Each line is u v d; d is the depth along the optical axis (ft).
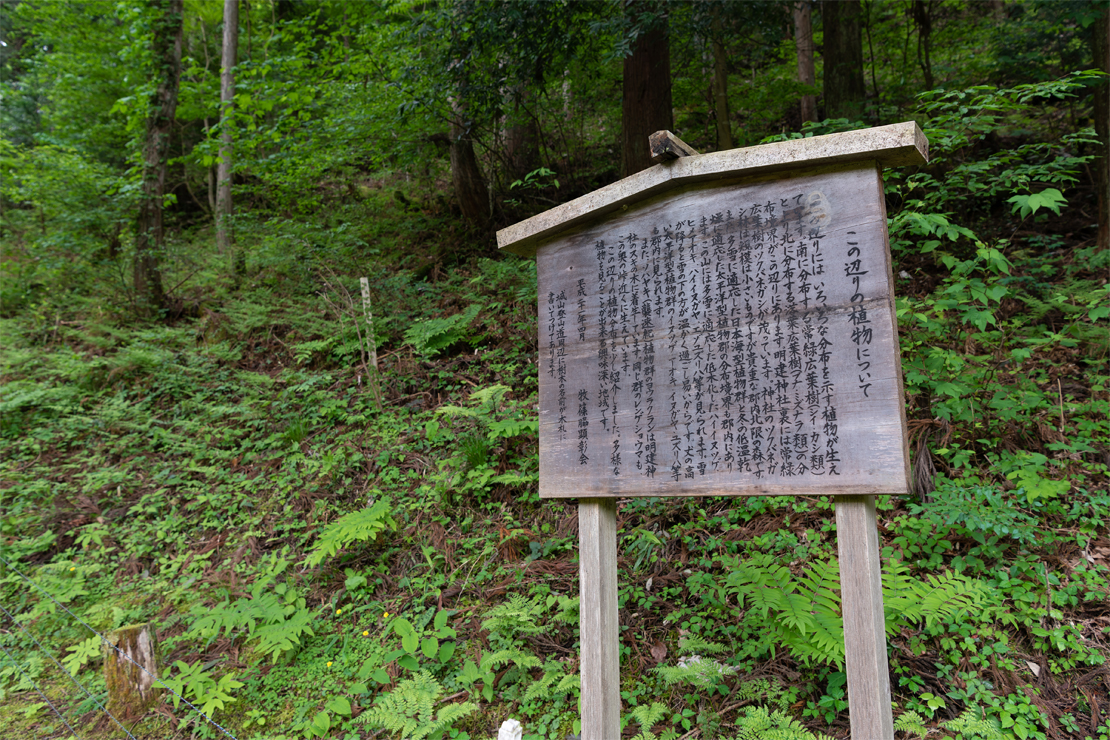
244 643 13.52
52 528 18.62
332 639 12.89
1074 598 10.28
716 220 8.11
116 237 34.53
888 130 6.78
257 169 33.91
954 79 29.94
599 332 8.95
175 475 20.42
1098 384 14.99
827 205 7.37
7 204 44.93
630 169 26.18
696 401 8.04
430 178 38.60
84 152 39.52
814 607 9.89
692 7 23.06
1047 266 19.69
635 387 8.55
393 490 17.11
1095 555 11.12
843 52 28.32
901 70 33.63
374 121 30.73
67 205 33.88
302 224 32.58
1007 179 16.03
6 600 16.33
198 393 24.45
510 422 16.85
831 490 6.97
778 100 32.55
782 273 7.57
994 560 11.31
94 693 12.91
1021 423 14.08
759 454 7.49
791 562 12.09
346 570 14.60
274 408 22.53
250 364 26.81
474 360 22.84
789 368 7.41
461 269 29.76
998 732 8.46
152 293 31.42
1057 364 16.49
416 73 27.71
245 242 35.04
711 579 11.91
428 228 34.71
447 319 23.93
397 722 9.61
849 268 7.15
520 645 11.75
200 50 53.36
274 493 18.39
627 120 26.32
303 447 20.21
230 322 29.01
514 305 24.93
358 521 14.16
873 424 6.81
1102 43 20.13
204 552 16.76
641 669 10.95
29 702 13.00
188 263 35.94
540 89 27.25
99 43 41.78
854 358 7.01
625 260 8.84
